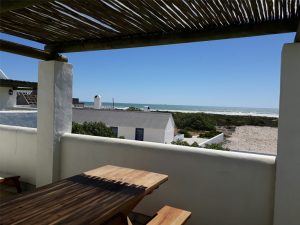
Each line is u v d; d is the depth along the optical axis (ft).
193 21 8.71
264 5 7.23
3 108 36.32
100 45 11.44
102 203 6.27
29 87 37.11
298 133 7.84
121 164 11.36
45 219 5.39
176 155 10.21
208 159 9.64
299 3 6.98
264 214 8.85
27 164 14.24
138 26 9.46
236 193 9.23
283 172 8.09
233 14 7.99
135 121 83.56
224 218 9.45
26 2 5.84
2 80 32.42
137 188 7.34
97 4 7.68
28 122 28.02
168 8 7.79
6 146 15.08
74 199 6.48
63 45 12.27
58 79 12.69
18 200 6.37
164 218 8.03
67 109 13.33
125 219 7.04
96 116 88.74
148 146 10.77
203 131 125.90
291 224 8.07
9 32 10.60
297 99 7.81
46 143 12.84
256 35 8.70
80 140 12.44
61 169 12.98
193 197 9.93
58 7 7.95
